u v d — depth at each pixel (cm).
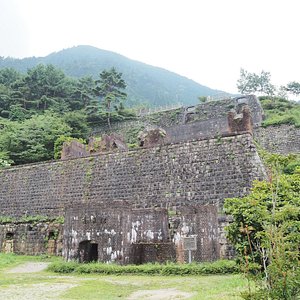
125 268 1819
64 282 1568
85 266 1900
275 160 1397
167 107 7156
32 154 5091
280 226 909
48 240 2792
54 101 7081
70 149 3878
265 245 835
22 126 5453
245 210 1353
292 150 4425
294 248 824
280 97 6731
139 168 2939
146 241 2158
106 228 2053
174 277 1662
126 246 2017
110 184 3020
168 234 2209
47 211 3250
